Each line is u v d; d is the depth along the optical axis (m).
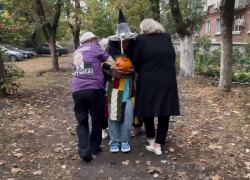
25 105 6.95
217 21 24.50
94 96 3.77
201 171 3.62
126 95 3.91
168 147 4.36
